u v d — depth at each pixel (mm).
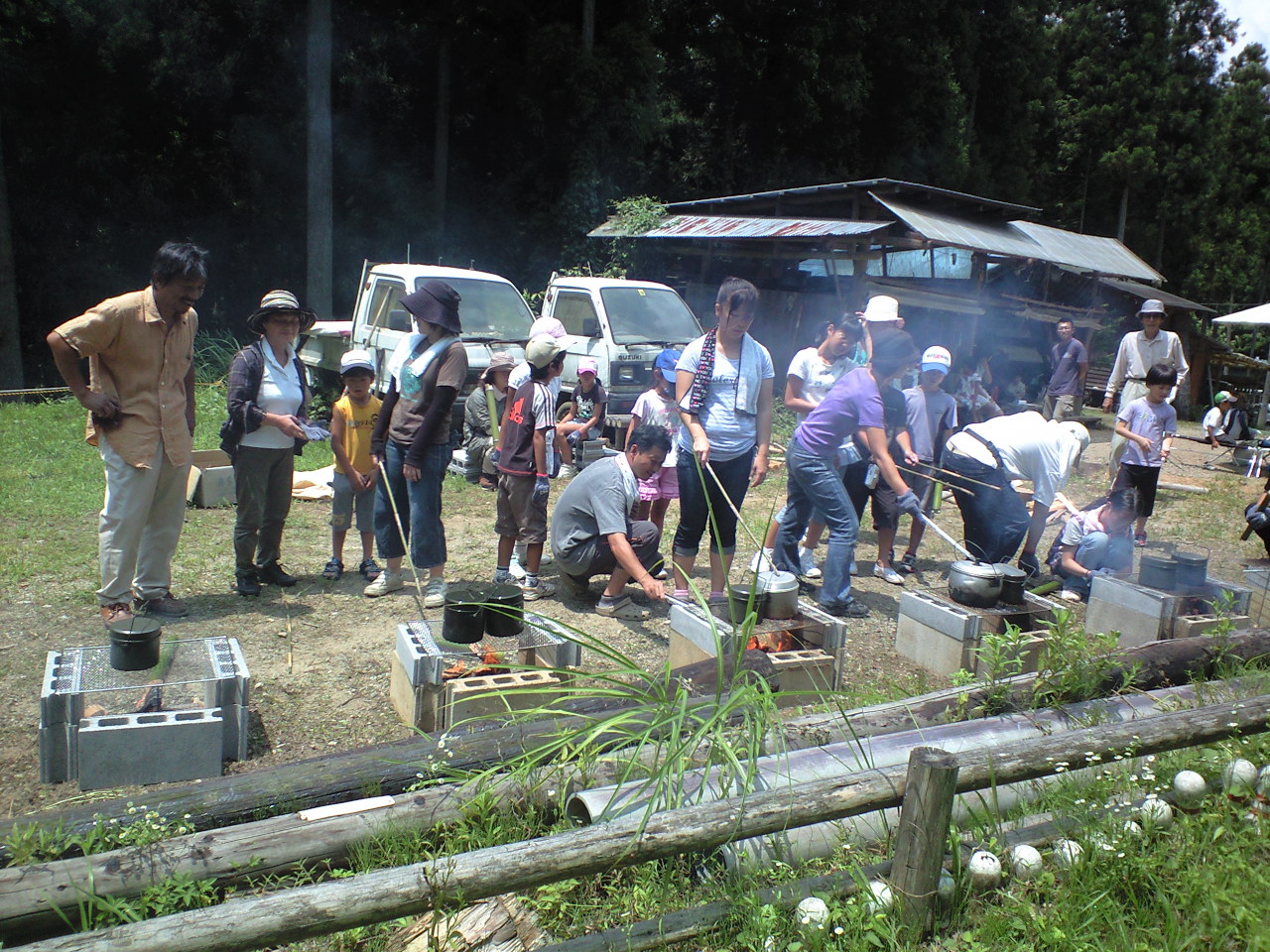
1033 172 36000
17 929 2361
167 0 18531
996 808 3029
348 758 3148
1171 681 4301
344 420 5914
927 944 2580
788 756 3135
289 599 5633
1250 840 2963
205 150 20844
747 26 23312
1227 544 8516
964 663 4754
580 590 5746
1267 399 24281
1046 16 38344
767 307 16031
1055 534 8438
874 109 25719
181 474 4914
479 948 2523
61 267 19250
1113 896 2719
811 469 5527
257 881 2611
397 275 11359
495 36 20125
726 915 2582
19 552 6316
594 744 3137
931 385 6824
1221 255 40031
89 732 3287
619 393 10695
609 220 17312
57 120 18250
